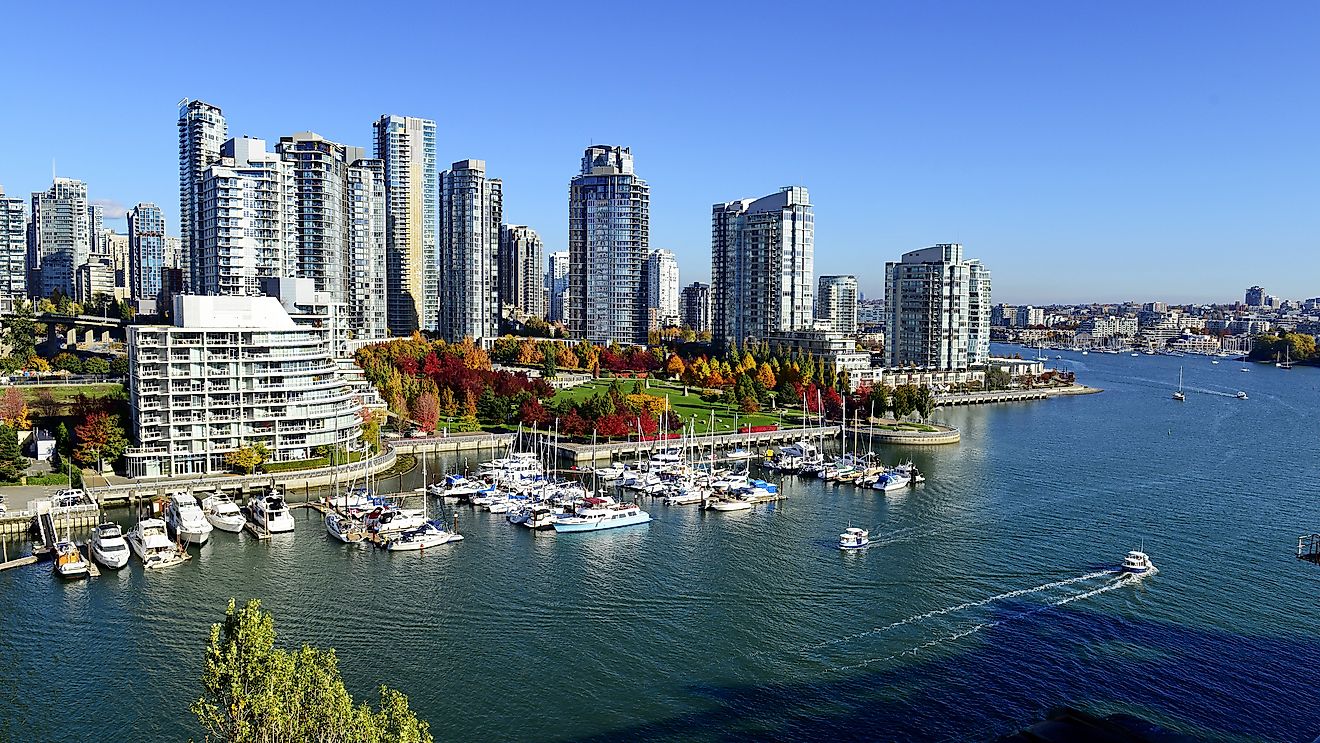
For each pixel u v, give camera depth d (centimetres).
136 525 18575
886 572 16250
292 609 14388
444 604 14662
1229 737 10594
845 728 10844
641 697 11606
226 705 8619
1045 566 16475
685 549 17700
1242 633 13362
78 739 10544
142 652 12731
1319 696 11525
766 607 14575
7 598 14662
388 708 11225
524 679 12088
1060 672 12206
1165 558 16825
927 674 12175
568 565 16638
